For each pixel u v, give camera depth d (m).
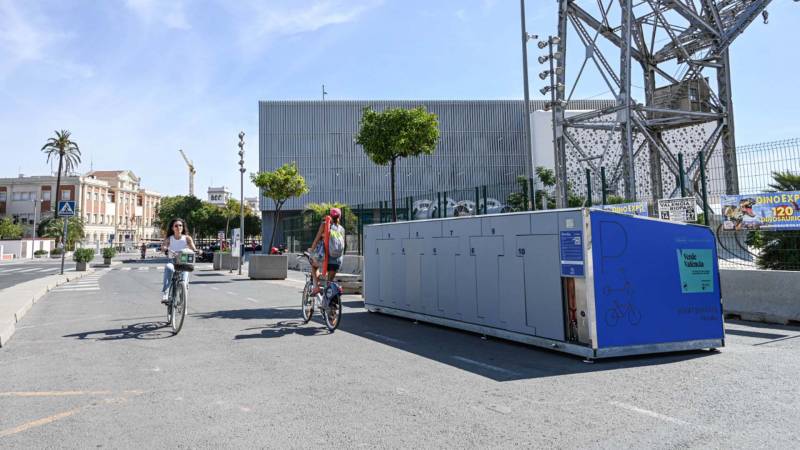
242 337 7.17
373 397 4.20
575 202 18.72
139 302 11.92
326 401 4.09
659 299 5.86
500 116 65.69
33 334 7.57
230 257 27.98
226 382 4.70
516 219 6.63
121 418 3.72
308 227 26.61
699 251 6.18
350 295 14.27
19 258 58.75
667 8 22.22
